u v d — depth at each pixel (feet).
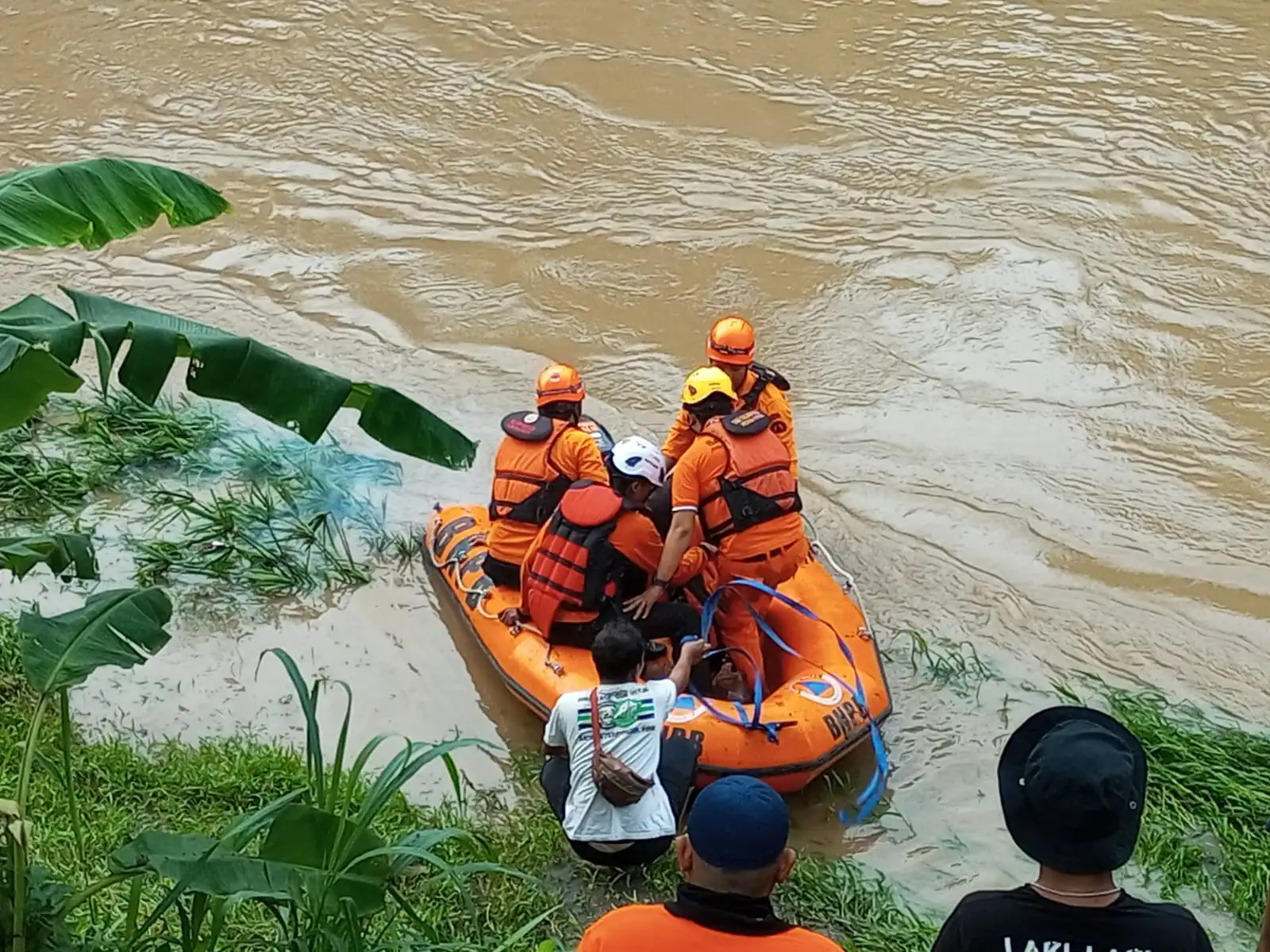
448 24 45.60
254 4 46.88
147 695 22.43
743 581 21.45
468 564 23.91
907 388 30.48
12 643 22.40
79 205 13.66
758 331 32.48
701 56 43.75
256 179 38.70
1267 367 30.91
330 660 23.40
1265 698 23.12
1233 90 41.32
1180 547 26.32
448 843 18.72
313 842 13.08
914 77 42.47
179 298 33.94
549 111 41.27
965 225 35.96
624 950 9.54
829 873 19.21
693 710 20.17
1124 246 34.99
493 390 30.66
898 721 22.45
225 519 25.58
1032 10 46.01
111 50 44.60
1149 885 19.24
